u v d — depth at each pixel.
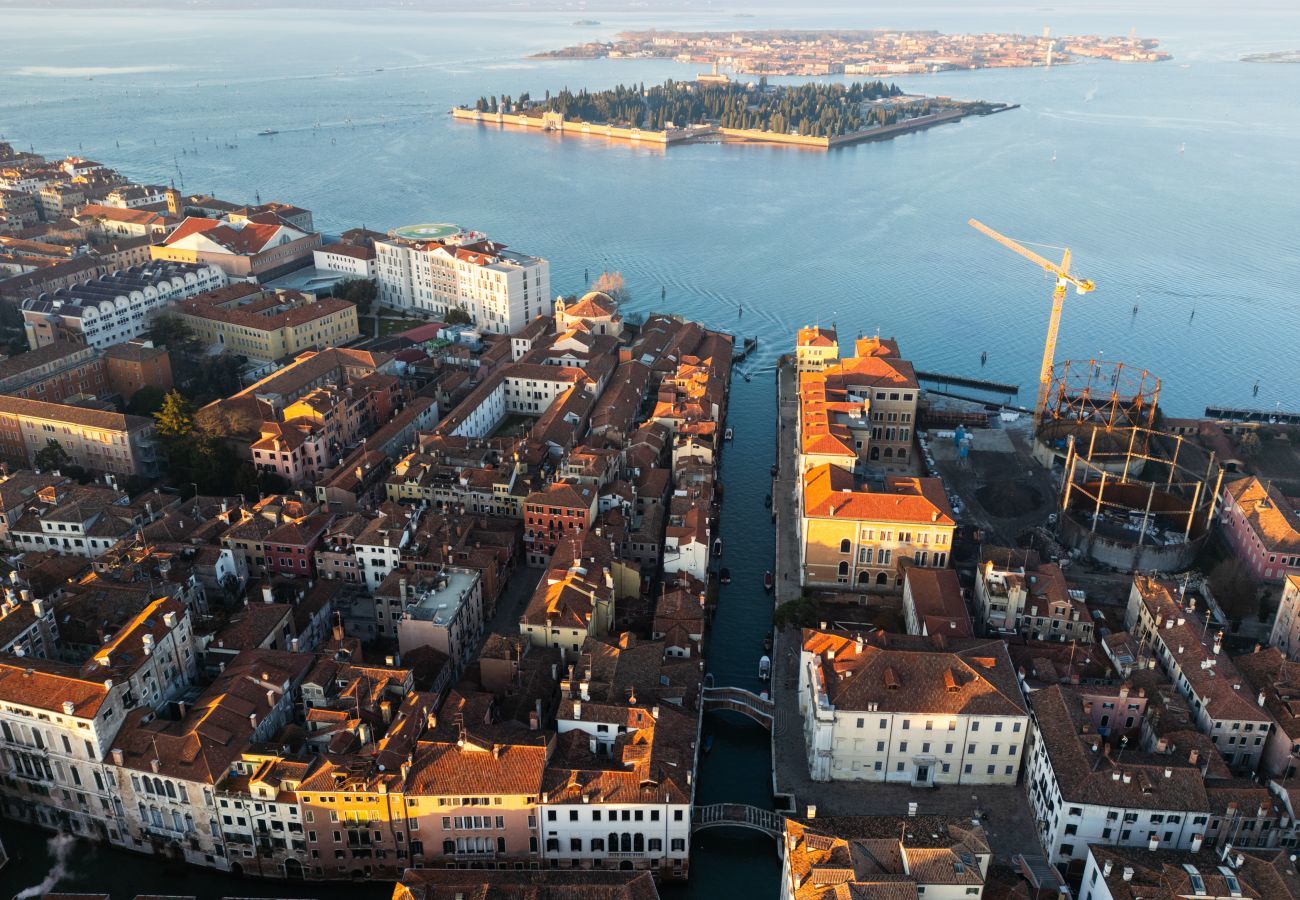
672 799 142.38
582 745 153.12
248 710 153.62
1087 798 140.88
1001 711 156.00
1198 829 140.88
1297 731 156.75
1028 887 133.25
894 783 162.25
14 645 164.88
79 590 181.88
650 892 127.25
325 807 141.62
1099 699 164.50
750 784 165.50
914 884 122.88
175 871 150.12
